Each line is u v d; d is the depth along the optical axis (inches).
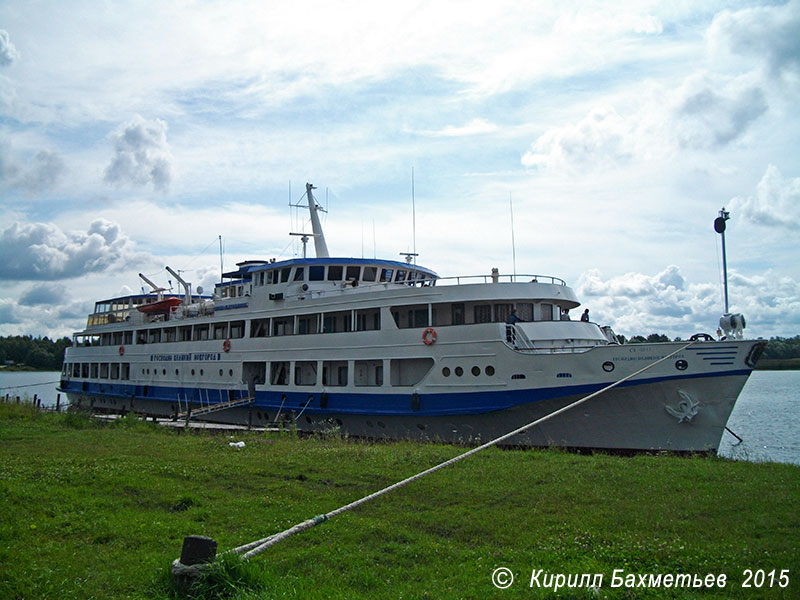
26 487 513.0
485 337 909.2
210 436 975.6
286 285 1206.9
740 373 770.2
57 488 517.0
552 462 644.7
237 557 319.6
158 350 1544.0
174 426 1115.9
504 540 398.3
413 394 968.3
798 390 3472.0
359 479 573.3
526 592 306.7
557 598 301.0
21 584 306.2
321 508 469.1
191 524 424.2
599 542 383.9
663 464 630.5
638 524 418.6
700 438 794.2
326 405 1085.1
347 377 1090.1
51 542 380.2
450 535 413.7
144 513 454.0
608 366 828.6
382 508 471.8
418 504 482.9
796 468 610.5
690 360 789.2
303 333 1190.3
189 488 534.9
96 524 417.4
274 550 374.0
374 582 324.5
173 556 350.3
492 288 960.3
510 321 923.4
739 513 440.1
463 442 941.2
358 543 391.2
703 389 786.2
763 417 1911.9
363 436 1058.1
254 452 725.3
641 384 807.7
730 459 714.8
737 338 806.5
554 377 857.5
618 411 828.6
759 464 641.6
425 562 359.3
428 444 823.7
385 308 1023.6
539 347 883.4
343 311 1097.4
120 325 1761.8
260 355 1228.5
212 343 1358.3
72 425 1080.8
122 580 317.1
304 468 618.5
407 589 311.6
